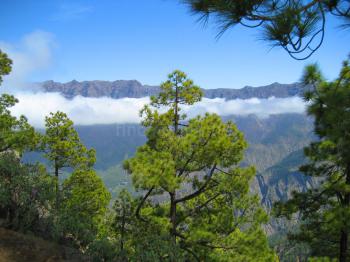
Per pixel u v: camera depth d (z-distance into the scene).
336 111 8.26
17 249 12.18
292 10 4.92
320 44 5.02
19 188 14.48
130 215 18.98
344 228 12.38
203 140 18.05
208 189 19.36
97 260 13.95
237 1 4.92
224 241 18.61
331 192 15.33
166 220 18.45
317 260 15.09
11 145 25.47
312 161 15.59
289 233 17.75
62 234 14.74
